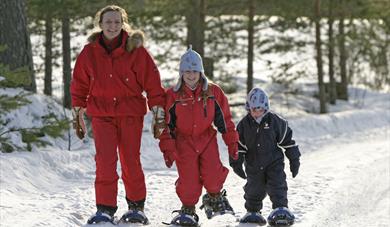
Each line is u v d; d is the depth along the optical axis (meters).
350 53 64.44
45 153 24.69
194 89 15.37
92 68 15.09
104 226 14.88
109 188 15.29
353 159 29.77
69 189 21.67
